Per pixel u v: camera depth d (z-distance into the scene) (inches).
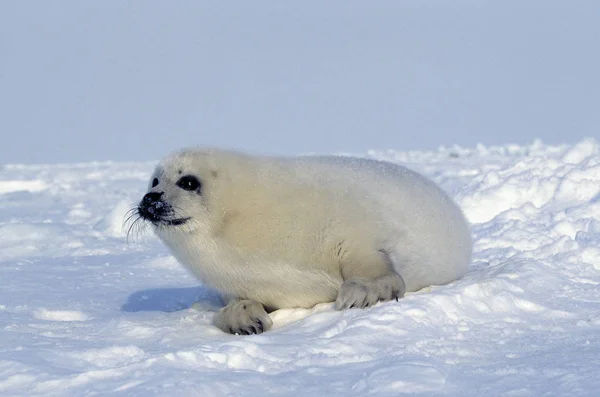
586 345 350.6
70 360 343.6
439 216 500.1
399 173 512.1
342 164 493.0
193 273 480.4
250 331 419.2
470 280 487.2
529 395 278.7
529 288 464.4
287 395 289.4
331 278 458.9
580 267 531.8
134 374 311.7
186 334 419.2
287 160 483.8
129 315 471.2
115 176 1653.5
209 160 463.5
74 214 1073.5
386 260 451.8
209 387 292.4
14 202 1246.9
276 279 459.5
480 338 370.3
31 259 733.9
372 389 288.5
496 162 1507.1
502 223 687.1
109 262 705.6
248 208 454.9
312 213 454.6
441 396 280.5
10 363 326.6
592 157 815.1
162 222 454.9
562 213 687.1
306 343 359.6
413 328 381.1
